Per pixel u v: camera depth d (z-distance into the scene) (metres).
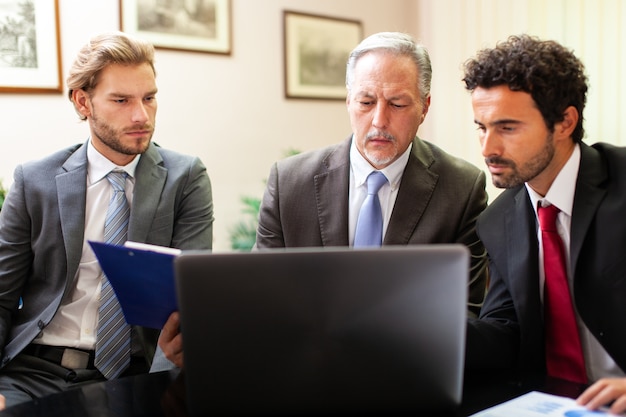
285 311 0.89
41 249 1.69
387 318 0.89
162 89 2.84
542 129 1.20
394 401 0.93
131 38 1.68
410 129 1.56
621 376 1.27
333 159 1.72
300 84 3.33
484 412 0.98
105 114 1.63
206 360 0.91
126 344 1.65
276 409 0.93
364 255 0.87
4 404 1.38
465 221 1.63
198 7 2.93
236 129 3.11
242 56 3.10
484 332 1.31
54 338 1.68
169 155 1.86
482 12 3.41
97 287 1.69
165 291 1.12
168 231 1.74
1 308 1.69
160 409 1.07
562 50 1.24
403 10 3.77
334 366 0.91
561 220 1.30
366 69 1.54
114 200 1.71
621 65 2.88
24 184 1.71
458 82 3.55
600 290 1.21
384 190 1.65
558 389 1.13
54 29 2.52
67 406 1.09
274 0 3.19
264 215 1.76
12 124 2.46
